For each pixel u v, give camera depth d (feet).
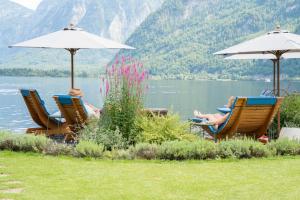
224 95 195.93
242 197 16.92
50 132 35.32
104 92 29.09
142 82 29.40
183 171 21.24
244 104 29.66
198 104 144.25
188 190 17.83
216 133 30.89
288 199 16.62
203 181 19.27
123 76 29.12
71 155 25.18
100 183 18.81
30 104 35.83
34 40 35.76
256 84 368.27
